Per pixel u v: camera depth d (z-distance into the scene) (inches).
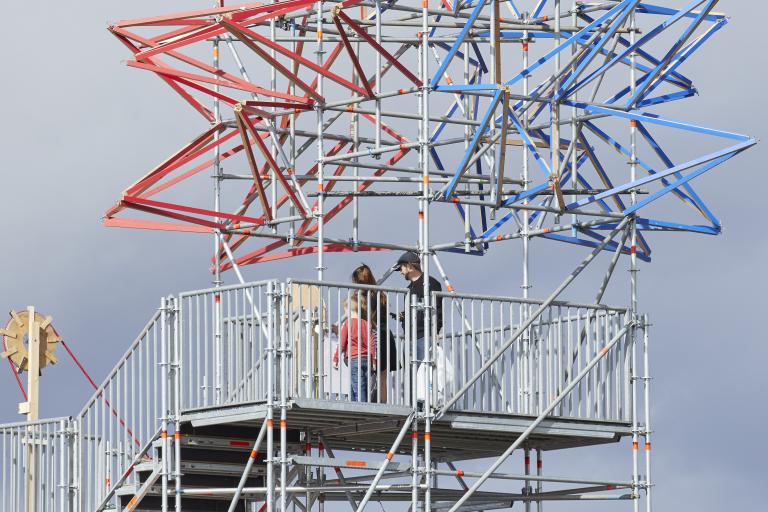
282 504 1180.5
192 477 1318.9
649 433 1328.7
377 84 1316.4
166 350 1254.9
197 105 1421.0
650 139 1390.3
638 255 1421.0
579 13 1405.0
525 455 1429.6
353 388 1242.0
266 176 1446.9
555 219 1450.5
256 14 1300.4
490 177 1393.9
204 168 1454.2
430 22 1402.6
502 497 1429.6
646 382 1330.0
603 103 1347.2
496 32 1245.7
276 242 1480.1
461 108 1441.9
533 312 1289.4
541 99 1333.7
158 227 1425.9
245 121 1317.7
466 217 1438.2
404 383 1230.9
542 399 1279.5
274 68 1405.0
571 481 1321.4
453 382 1241.4
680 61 1390.3
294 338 1197.7
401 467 1232.2
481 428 1255.5
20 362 1571.1
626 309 1333.7
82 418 1355.8
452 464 1528.1
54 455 1366.9
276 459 1184.8
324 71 1304.1
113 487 1304.1
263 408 1193.4
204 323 1237.7
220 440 1293.1
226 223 1461.6
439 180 1366.9
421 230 1253.7
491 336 1266.0
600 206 1421.0
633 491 1330.0
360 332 1216.2
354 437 1398.9
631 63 1375.5
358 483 1370.6
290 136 1403.8
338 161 1364.4
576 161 1416.1
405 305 1232.2
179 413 1245.7
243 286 1219.9
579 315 1309.1
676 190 1406.3
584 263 1311.5
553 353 1293.1
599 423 1316.4
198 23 1363.2
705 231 1395.2
